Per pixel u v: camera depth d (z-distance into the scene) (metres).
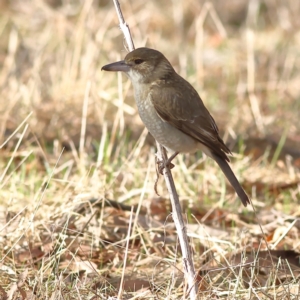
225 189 12.72
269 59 20.92
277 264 9.38
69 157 13.72
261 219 11.78
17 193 11.57
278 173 13.95
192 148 10.11
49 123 15.53
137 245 10.62
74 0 23.48
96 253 10.14
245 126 16.45
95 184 11.59
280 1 24.58
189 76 19.14
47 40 19.75
